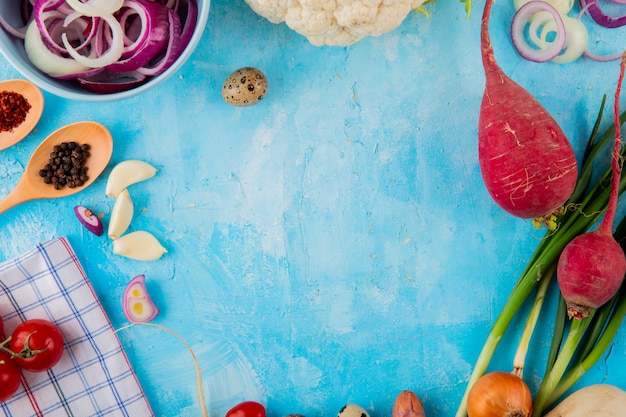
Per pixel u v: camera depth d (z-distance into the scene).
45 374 0.61
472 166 0.61
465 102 0.61
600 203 0.59
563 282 0.56
